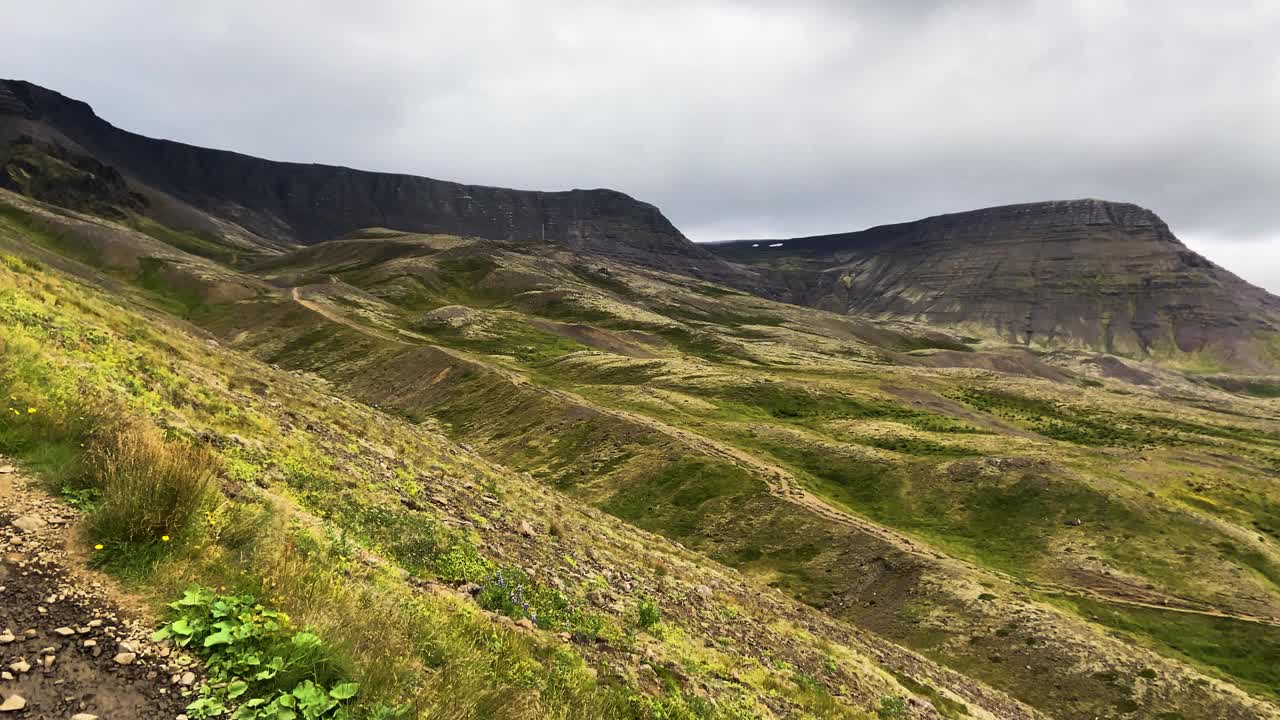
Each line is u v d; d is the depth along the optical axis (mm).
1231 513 84188
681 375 166250
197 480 7359
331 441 20172
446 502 18406
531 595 12625
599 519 35250
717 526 73562
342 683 5383
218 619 5840
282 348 154375
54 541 6289
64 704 4508
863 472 98000
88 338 16688
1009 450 109000
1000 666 48000
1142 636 56562
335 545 9242
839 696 18094
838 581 61875
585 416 102250
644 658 12117
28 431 8258
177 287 192375
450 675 6496
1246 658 53812
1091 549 73000
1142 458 106625
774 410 143625
